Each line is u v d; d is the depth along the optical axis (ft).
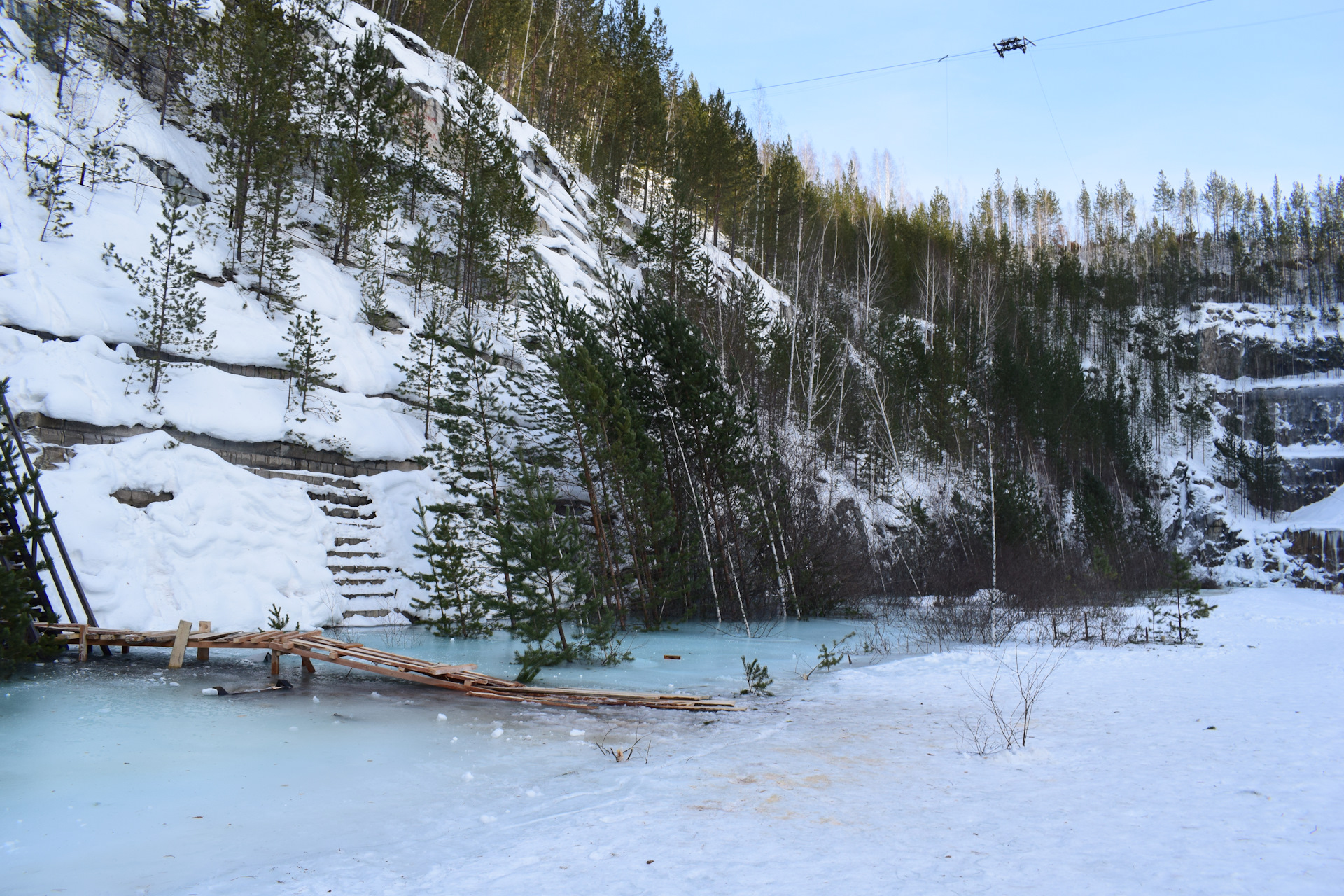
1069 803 14.80
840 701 29.19
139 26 65.62
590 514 69.92
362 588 49.80
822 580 69.41
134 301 48.42
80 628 31.91
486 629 47.09
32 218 46.47
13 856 12.45
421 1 130.11
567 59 155.12
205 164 67.21
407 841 13.43
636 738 22.84
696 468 66.33
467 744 21.53
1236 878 10.34
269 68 65.00
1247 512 196.95
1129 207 368.48
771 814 14.65
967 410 130.93
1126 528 138.41
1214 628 61.72
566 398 58.65
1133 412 196.13
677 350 65.87
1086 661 40.06
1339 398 225.15
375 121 79.00
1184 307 264.93
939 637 51.42
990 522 94.48
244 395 51.11
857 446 107.24
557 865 11.94
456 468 57.57
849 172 278.67
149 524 40.96
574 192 127.95
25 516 35.29
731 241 163.32
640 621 59.21
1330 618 72.54
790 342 105.70
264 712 24.48
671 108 180.75
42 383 39.91
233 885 11.26
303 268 66.33
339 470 54.13
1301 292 285.02
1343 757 17.80
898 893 10.24
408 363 65.87
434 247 82.94
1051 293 225.15
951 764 18.75
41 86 56.44
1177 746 19.74
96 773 17.35
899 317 150.20
